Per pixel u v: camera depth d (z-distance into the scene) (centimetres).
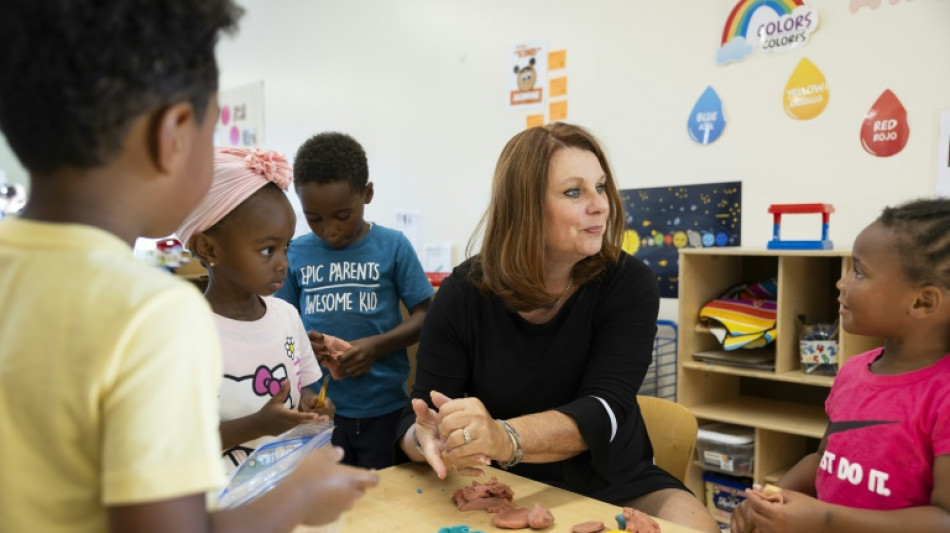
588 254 133
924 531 93
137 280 49
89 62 47
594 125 281
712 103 247
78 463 47
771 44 232
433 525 104
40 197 51
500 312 141
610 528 102
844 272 188
